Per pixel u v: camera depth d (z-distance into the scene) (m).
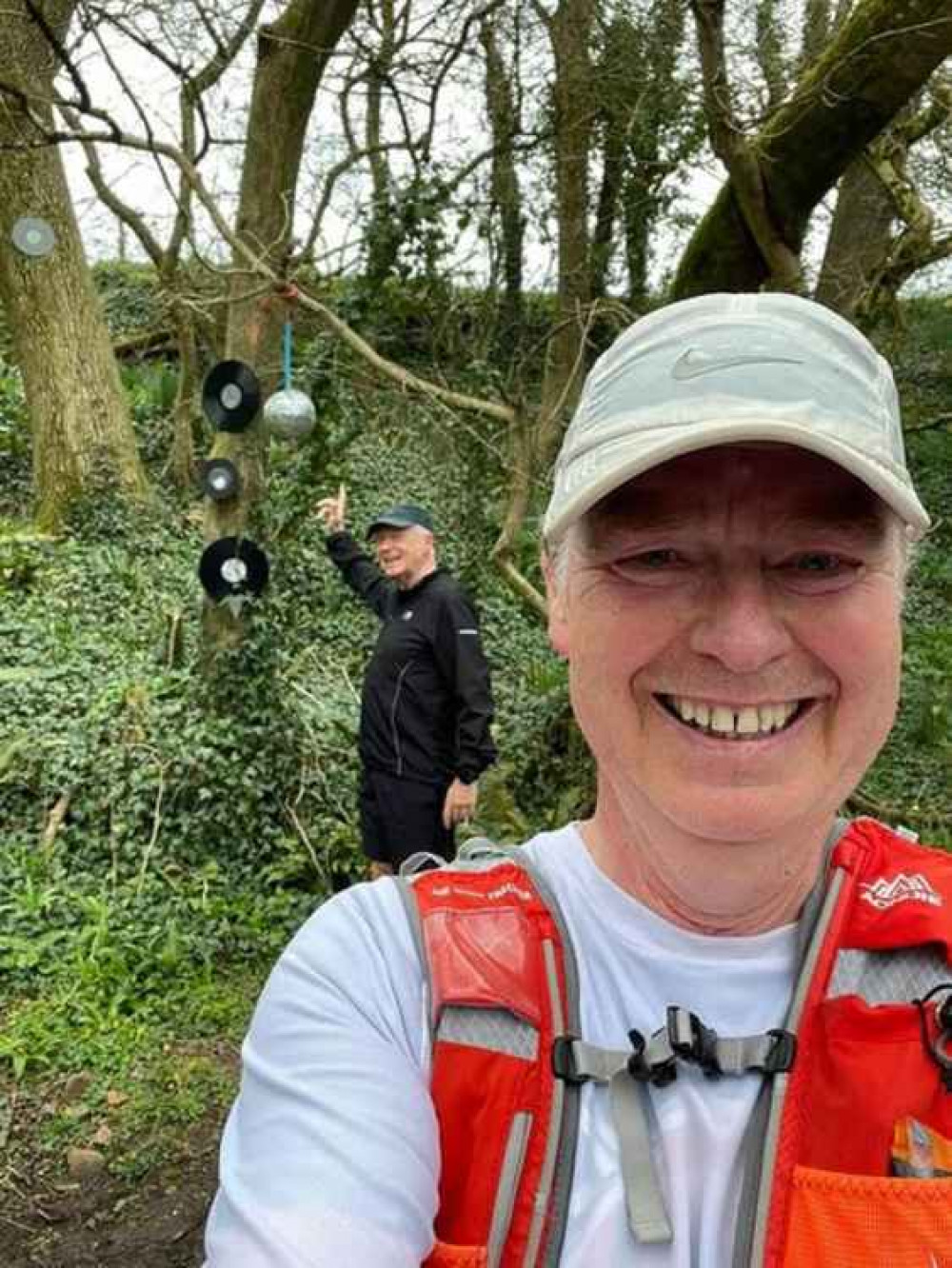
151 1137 3.48
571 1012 0.92
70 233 10.26
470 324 5.96
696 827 0.90
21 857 4.90
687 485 0.86
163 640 7.09
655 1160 0.86
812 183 4.24
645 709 0.93
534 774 5.82
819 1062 0.90
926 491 10.20
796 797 0.90
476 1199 0.86
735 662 0.87
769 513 0.86
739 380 0.84
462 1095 0.89
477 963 0.93
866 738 0.93
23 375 10.45
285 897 4.89
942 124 5.87
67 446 10.20
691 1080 0.89
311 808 5.36
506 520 4.75
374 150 4.94
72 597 8.33
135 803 5.12
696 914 0.96
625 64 5.38
